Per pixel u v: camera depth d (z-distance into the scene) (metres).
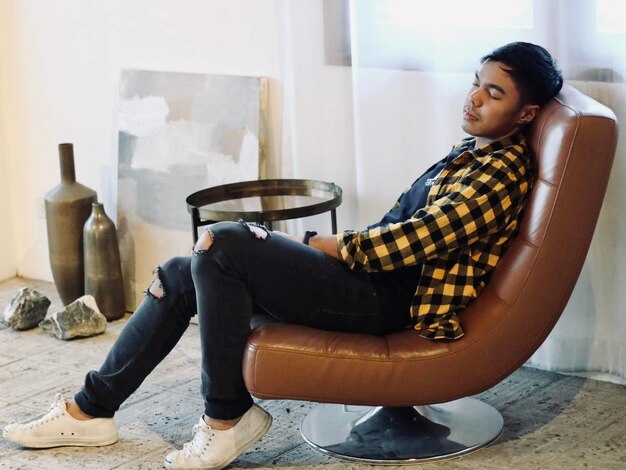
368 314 2.34
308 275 2.29
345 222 3.20
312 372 2.25
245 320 2.29
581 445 2.45
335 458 2.47
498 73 2.27
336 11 3.04
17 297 3.62
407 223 2.23
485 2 2.75
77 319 3.49
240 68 3.47
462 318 2.30
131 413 2.81
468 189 2.22
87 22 3.87
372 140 3.03
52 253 3.76
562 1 2.63
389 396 2.27
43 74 4.06
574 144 2.16
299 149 3.22
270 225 3.03
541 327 2.26
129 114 3.73
